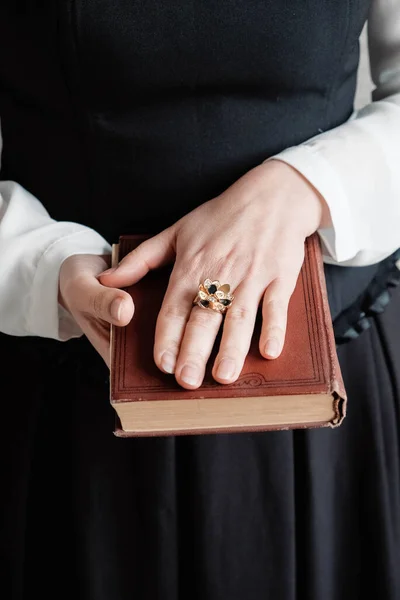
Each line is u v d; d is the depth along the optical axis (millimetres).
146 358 633
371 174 698
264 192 678
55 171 778
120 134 732
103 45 694
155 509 845
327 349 627
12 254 720
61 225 739
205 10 683
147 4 681
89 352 802
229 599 881
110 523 862
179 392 612
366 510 884
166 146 731
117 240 780
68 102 735
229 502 841
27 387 848
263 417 625
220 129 729
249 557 864
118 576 884
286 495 843
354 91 793
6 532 897
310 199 685
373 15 764
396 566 901
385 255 735
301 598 911
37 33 710
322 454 844
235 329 621
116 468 840
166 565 871
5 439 870
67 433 847
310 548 872
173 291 647
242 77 713
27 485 876
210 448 819
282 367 619
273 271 651
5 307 733
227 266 651
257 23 689
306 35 704
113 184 756
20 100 766
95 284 662
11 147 796
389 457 869
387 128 717
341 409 616
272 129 736
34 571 919
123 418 626
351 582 919
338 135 711
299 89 731
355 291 796
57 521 892
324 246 721
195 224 674
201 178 741
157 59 698
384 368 851
